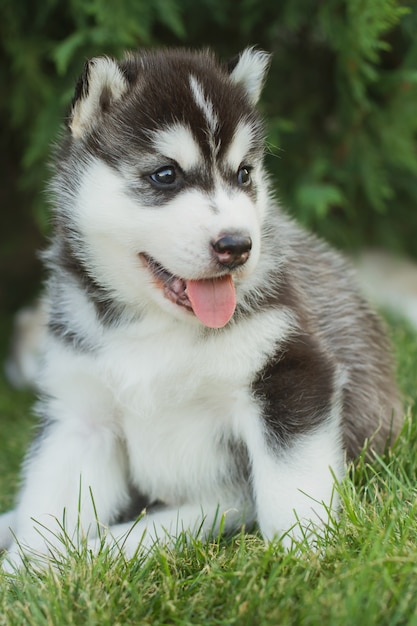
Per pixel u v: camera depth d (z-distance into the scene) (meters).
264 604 0.72
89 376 0.84
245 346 0.82
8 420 1.23
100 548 0.79
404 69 1.31
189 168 0.80
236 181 0.82
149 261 0.81
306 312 0.86
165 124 0.81
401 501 0.80
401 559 0.73
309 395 0.81
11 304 1.71
